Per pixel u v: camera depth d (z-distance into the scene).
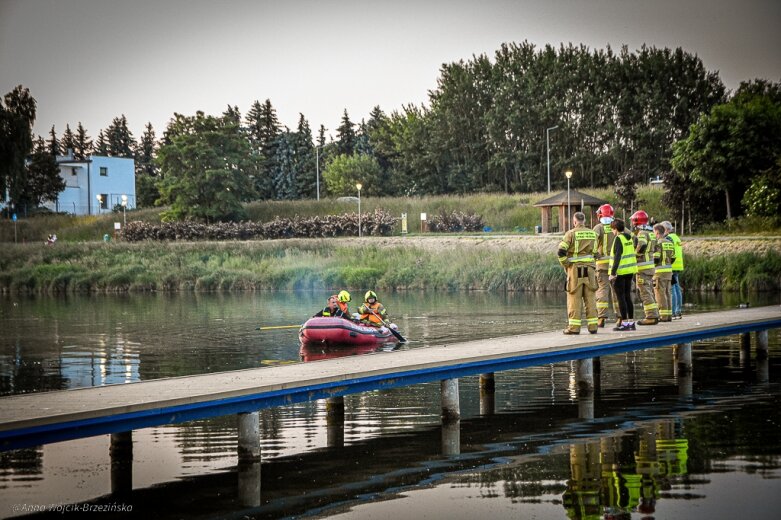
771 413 16.42
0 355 27.44
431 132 120.81
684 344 21.86
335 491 11.94
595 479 12.09
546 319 36.22
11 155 70.19
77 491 12.07
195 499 11.69
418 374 16.38
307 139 146.38
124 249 72.81
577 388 19.67
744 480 11.79
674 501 10.93
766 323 24.06
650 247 22.77
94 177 123.88
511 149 114.62
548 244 60.62
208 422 16.66
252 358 25.78
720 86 111.44
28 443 11.78
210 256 69.62
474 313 39.66
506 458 13.48
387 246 66.62
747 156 66.38
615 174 108.12
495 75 119.38
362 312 29.80
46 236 96.19
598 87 111.44
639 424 15.71
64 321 39.81
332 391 15.17
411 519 10.59
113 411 12.53
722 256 50.66
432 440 14.95
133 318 40.91
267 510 11.16
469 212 86.56
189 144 96.19
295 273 63.03
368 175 128.50
